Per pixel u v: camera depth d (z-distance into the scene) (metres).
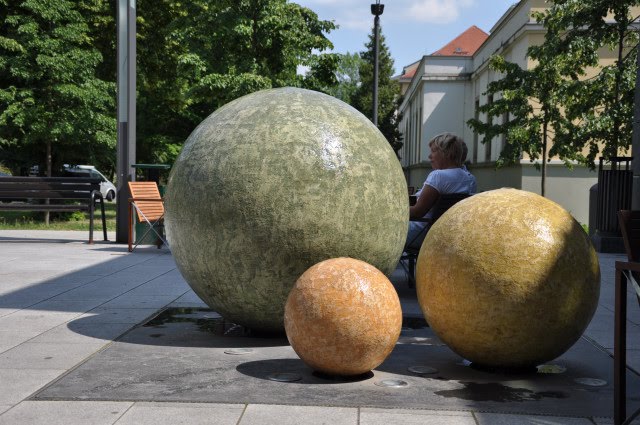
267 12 22.38
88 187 12.11
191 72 24.33
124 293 6.82
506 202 4.10
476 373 4.06
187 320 5.48
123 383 3.70
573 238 3.98
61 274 8.13
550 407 3.40
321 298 3.78
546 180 24.09
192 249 4.66
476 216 4.07
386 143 4.99
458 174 6.76
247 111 4.76
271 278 4.52
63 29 19.38
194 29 22.80
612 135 15.97
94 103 20.31
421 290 4.22
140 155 27.75
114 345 4.59
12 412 3.21
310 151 4.52
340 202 4.50
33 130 19.31
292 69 24.08
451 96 42.97
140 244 11.85
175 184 4.78
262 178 4.45
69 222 18.59
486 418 3.21
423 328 5.33
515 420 3.19
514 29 28.14
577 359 4.43
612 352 4.62
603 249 12.16
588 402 3.49
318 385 3.73
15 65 18.94
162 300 6.42
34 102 19.28
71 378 3.78
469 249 3.96
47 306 6.07
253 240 4.45
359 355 3.77
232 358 4.30
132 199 10.63
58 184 12.05
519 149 19.48
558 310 3.86
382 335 3.79
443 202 6.62
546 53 17.22
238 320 4.89
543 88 18.50
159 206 11.66
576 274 3.91
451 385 3.79
